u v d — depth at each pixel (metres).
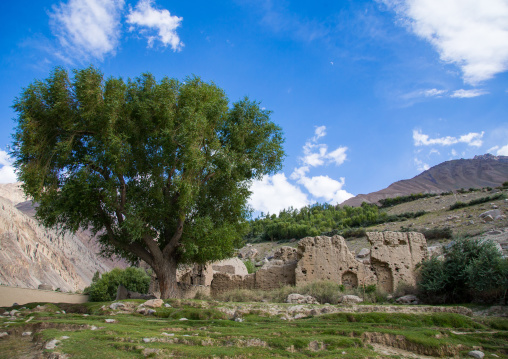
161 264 21.09
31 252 81.19
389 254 26.33
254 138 24.05
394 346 11.10
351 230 63.16
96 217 21.36
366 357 9.55
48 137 19.91
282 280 27.45
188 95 21.36
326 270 26.06
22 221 91.00
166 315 15.95
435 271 22.72
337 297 21.75
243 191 24.33
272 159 24.62
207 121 20.94
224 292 27.42
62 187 19.77
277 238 76.12
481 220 48.53
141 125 21.17
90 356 8.70
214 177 22.47
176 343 10.40
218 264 38.66
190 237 21.62
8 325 12.37
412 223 59.88
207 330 12.23
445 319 14.48
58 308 17.67
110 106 19.25
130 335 10.78
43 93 19.83
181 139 19.70
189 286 27.62
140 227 19.44
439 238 46.75
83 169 18.77
